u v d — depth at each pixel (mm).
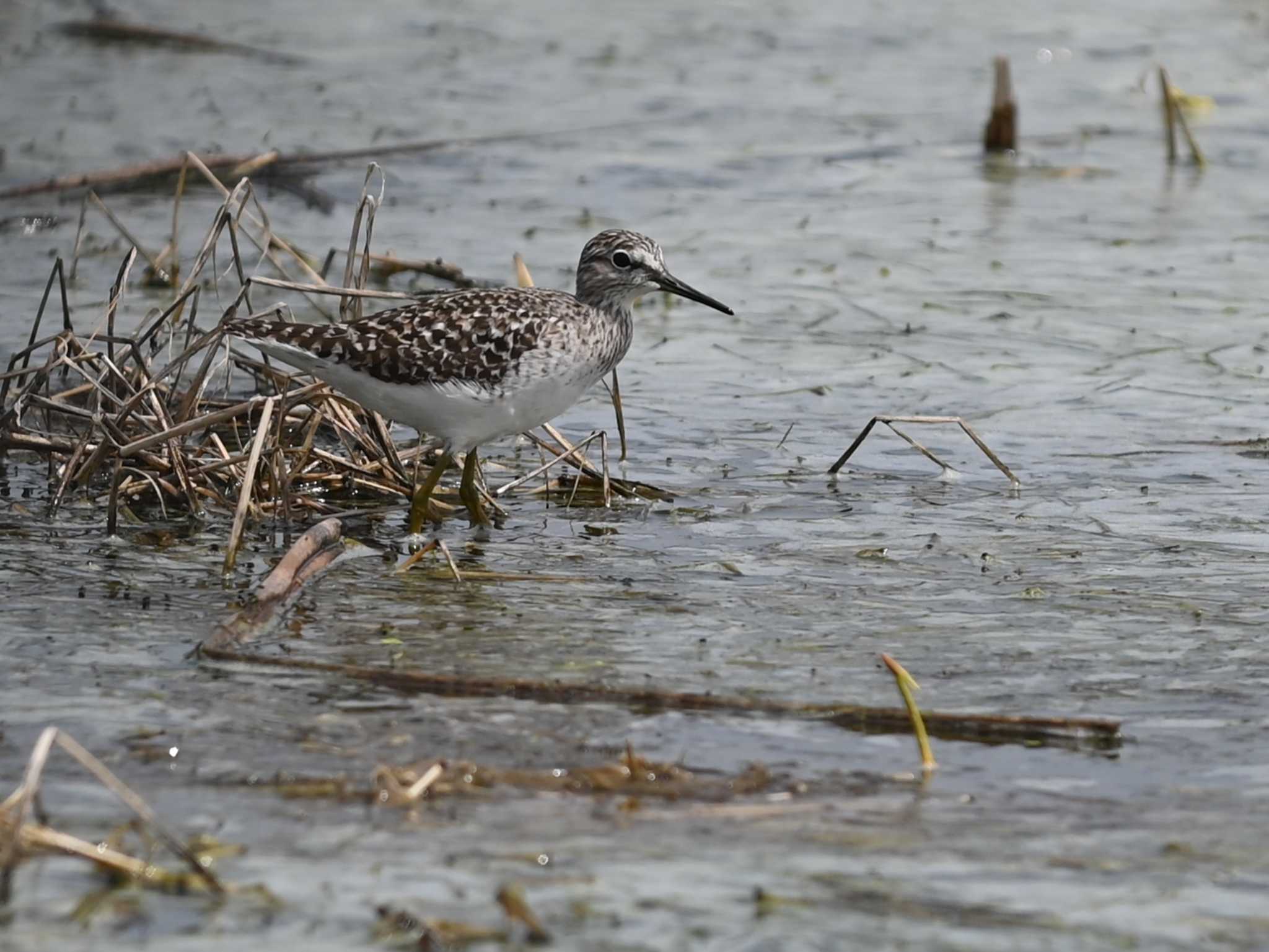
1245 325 18453
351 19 34469
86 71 29703
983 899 7652
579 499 13938
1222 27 34438
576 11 35500
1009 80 25938
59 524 12852
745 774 8875
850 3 36438
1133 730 9594
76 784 8625
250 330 12664
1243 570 12227
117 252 20188
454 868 7812
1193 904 7652
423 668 10305
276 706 9664
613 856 7980
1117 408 16094
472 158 25141
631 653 10625
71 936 7168
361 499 13820
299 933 7227
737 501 13867
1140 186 24297
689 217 22656
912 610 11461
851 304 19219
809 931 7336
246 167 22453
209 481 13328
